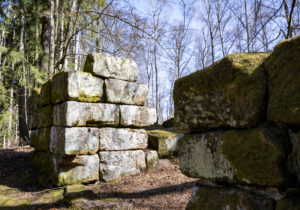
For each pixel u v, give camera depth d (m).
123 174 5.27
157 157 5.91
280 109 1.46
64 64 10.03
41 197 3.95
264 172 1.48
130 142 5.48
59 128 4.82
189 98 2.07
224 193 1.79
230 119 1.72
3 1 13.98
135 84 5.67
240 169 1.62
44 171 5.23
